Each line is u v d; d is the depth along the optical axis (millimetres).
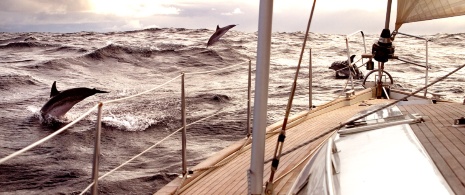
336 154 2814
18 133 13539
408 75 26141
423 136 2797
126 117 14930
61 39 50156
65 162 10305
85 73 27781
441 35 59312
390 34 7461
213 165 4805
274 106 16562
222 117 14719
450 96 17891
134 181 8875
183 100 4438
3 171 9406
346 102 8125
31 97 19375
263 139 2912
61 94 15156
